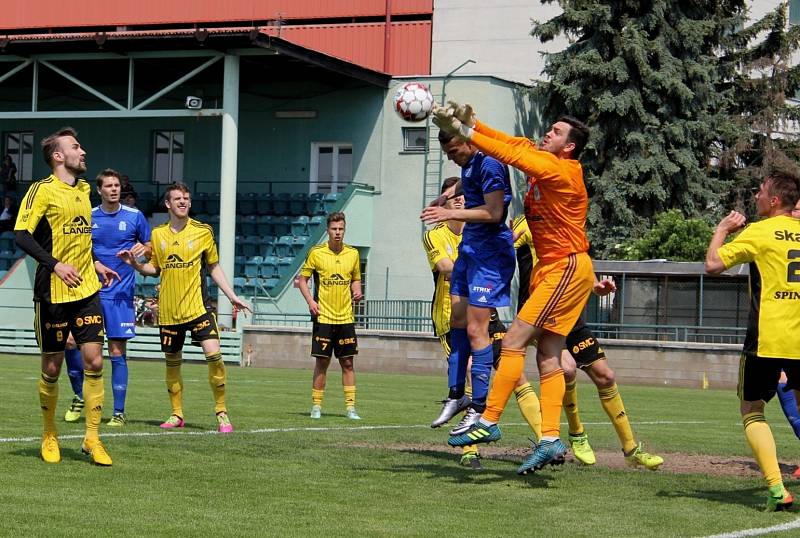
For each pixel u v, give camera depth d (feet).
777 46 278.05
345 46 303.27
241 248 253.44
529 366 194.90
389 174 260.42
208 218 262.47
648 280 206.39
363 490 53.06
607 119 254.06
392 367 206.08
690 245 228.02
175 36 226.58
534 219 55.06
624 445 62.59
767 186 51.31
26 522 43.52
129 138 282.77
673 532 44.65
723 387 187.62
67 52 239.50
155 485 52.75
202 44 227.61
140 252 76.89
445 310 82.07
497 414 55.16
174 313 78.33
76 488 51.31
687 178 257.34
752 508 50.80
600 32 255.29
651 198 253.65
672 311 204.64
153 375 157.17
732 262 50.47
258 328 216.33
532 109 266.16
